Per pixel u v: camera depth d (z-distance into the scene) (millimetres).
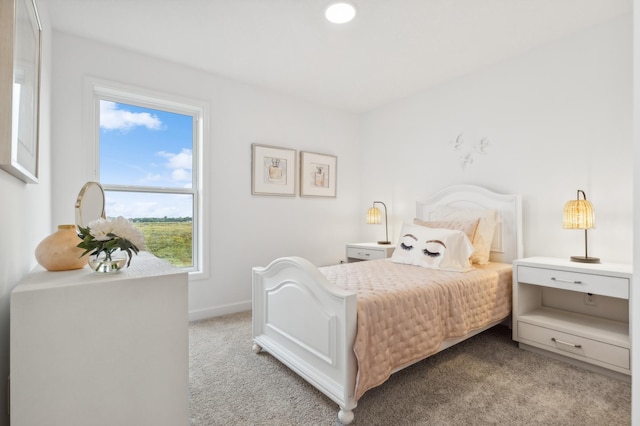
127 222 1206
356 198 4371
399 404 1708
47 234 2111
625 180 2287
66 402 998
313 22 2312
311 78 3268
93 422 1035
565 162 2576
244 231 3357
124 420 1082
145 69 2760
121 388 1077
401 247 2850
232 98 3271
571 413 1628
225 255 3225
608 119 2365
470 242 2551
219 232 3186
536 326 2307
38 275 1140
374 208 3881
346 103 3994
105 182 2703
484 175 3086
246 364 2164
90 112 2516
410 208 3771
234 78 3254
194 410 1666
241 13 2203
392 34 2477
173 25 2340
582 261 2295
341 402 1556
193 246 3158
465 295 2131
